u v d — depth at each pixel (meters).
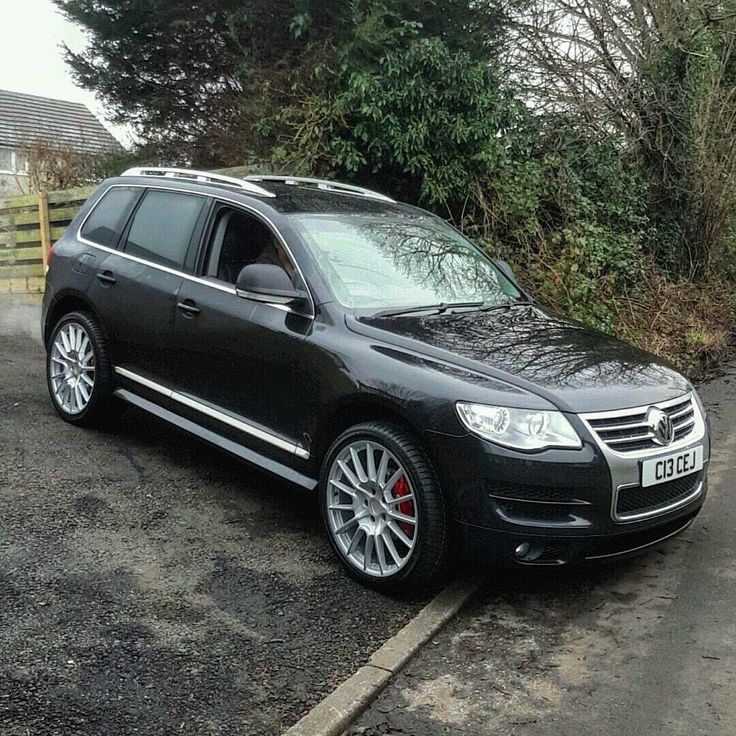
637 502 3.88
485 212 9.68
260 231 4.95
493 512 3.67
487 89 9.74
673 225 13.09
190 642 3.42
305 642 3.50
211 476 5.33
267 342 4.55
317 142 9.31
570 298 9.66
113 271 5.68
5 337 9.84
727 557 4.59
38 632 3.39
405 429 3.95
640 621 3.85
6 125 31.62
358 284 4.68
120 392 5.67
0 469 5.16
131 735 2.82
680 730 3.02
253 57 11.16
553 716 3.11
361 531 4.05
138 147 14.32
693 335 10.52
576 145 11.64
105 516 4.60
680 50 12.46
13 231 11.75
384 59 9.16
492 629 3.76
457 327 4.47
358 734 2.97
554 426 3.71
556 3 12.67
